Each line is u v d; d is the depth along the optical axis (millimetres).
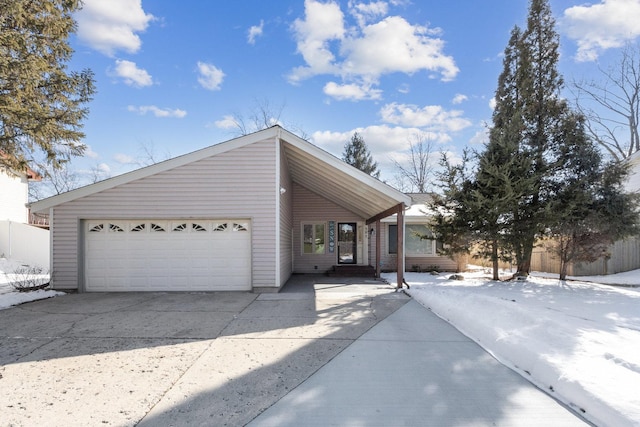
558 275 13023
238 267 9797
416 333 5508
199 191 9719
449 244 11492
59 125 10062
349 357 4398
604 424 2734
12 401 3199
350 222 15531
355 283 11766
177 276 9766
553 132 11094
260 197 9711
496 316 5734
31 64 8398
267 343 4965
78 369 3980
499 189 10016
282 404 3162
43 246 15930
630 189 14742
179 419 2891
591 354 3918
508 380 3693
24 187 18531
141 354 4492
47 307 7535
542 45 11609
